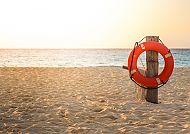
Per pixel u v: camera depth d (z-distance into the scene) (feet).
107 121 13.39
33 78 34.86
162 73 17.26
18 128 12.29
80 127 12.34
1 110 15.97
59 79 33.73
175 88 25.30
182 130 11.60
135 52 17.46
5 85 27.55
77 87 26.20
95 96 20.88
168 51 17.30
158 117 13.94
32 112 15.44
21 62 115.96
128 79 33.42
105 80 32.40
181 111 15.33
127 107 16.39
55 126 12.59
